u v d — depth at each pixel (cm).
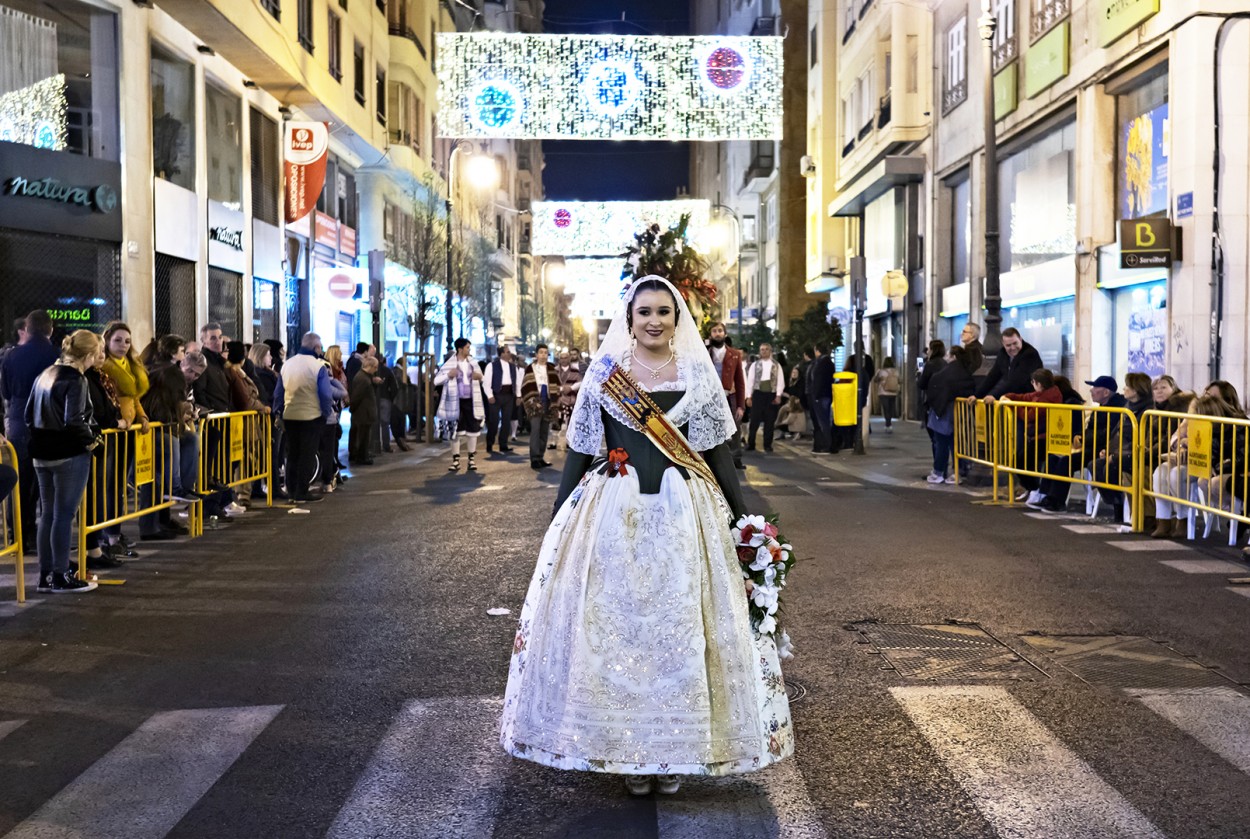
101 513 888
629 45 2375
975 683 559
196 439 1076
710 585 409
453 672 587
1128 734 483
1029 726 493
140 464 970
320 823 396
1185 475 983
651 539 404
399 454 2141
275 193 2827
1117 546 959
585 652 396
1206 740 474
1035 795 416
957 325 2862
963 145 2731
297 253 3019
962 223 2858
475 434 1741
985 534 1024
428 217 3606
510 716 411
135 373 970
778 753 408
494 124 2369
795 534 1021
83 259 1845
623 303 428
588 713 390
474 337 5234
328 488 1456
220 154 2452
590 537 409
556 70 2375
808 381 2142
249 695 549
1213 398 965
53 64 1797
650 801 414
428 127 4259
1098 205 2008
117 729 499
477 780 436
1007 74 2394
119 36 1902
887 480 1545
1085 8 2019
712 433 426
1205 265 1633
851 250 4150
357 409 1888
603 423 421
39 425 788
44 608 748
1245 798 413
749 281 6794
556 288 9112
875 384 2959
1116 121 1995
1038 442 1212
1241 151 1622
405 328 3906
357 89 3306
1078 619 693
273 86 2645
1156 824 390
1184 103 1655
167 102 2194
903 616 700
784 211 5238
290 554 956
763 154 5738
